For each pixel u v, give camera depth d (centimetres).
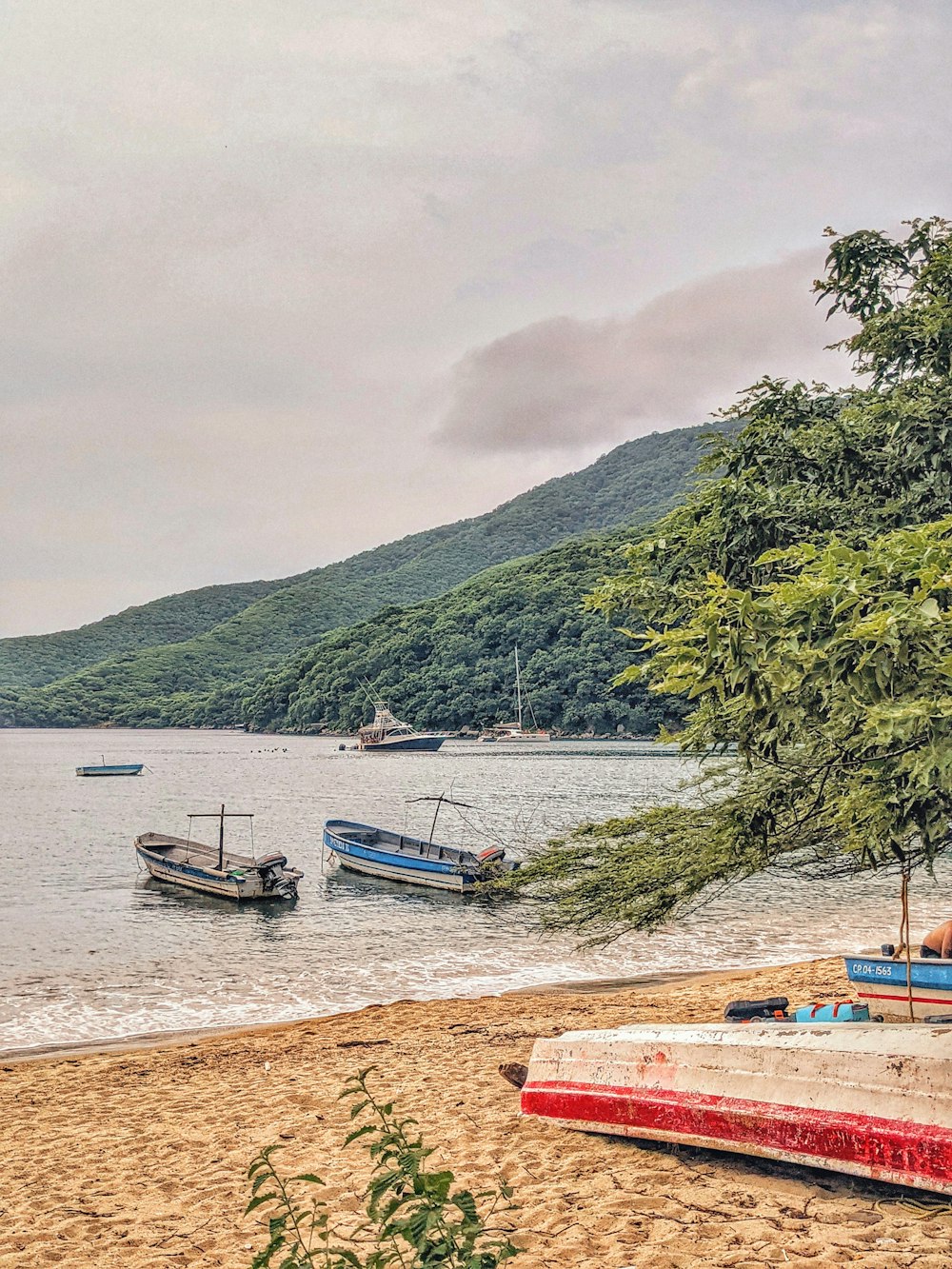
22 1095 1044
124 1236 582
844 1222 500
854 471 751
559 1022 1280
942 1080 505
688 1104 596
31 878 3438
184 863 3334
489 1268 287
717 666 471
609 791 6800
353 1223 567
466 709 16275
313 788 7825
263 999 1798
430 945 2250
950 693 417
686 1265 464
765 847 771
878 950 2070
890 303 849
